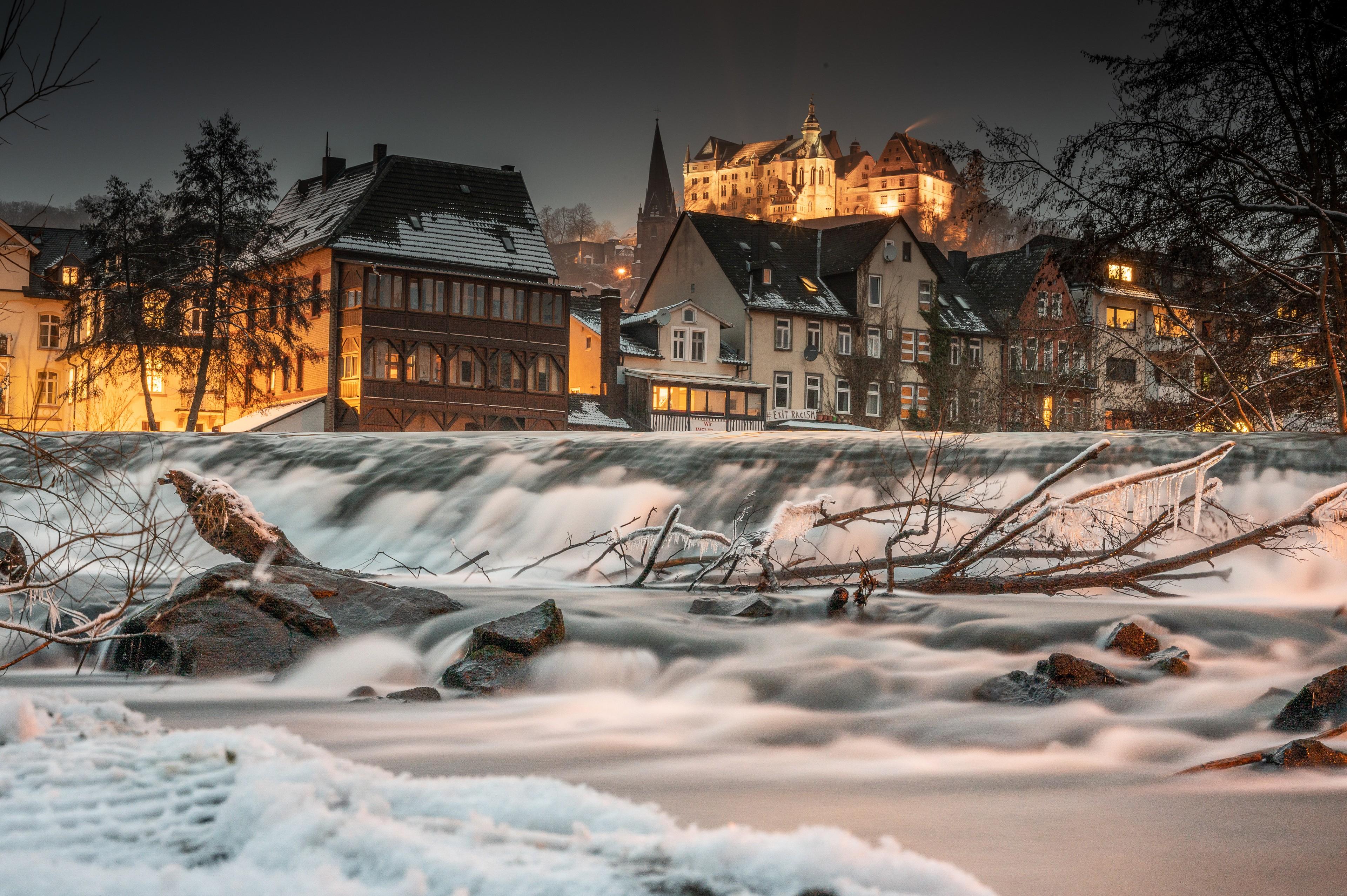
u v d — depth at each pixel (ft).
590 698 26.53
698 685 26.78
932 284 227.40
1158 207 63.16
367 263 174.70
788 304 215.10
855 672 26.61
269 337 173.78
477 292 183.42
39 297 184.96
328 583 32.40
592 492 58.44
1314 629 29.55
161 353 165.68
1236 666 26.27
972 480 53.21
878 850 7.91
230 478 66.39
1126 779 18.53
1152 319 76.13
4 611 32.07
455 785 9.77
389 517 58.85
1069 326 104.58
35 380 174.40
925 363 182.70
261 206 169.58
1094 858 13.41
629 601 35.50
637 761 20.30
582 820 8.90
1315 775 18.30
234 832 8.45
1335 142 61.11
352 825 8.20
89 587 36.35
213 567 35.22
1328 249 60.80
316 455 70.08
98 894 7.22
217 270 166.91
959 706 24.32
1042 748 21.09
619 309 199.21
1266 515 45.27
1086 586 35.81
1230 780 18.17
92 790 9.65
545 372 189.26
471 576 47.09
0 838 8.39
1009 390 115.75
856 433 66.54
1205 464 35.94
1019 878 12.55
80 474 26.61
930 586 36.70
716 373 208.74
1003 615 31.40
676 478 59.67
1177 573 40.04
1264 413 70.13
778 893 7.20
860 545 47.29
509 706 25.73
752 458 61.00
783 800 16.92
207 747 11.00
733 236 224.33
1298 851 13.71
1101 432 59.93
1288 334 66.39
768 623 31.83
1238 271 67.56
